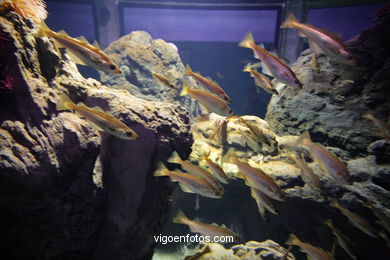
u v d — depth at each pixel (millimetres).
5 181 534
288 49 2816
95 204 676
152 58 2303
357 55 1407
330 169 888
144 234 821
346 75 1407
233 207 1481
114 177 763
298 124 1467
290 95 1538
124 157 754
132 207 771
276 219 1220
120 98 793
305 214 1126
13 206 572
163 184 810
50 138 608
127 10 2893
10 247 606
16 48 605
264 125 1390
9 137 558
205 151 1321
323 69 1485
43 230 622
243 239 1400
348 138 1297
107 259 782
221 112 932
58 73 775
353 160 1215
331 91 1420
